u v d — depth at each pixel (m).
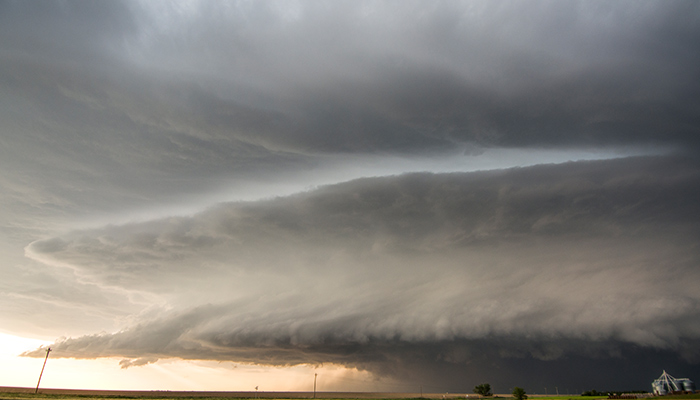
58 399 103.56
